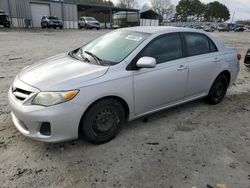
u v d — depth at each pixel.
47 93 2.78
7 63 7.92
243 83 6.56
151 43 3.58
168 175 2.72
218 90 4.80
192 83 4.15
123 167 2.82
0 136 3.35
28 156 2.95
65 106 2.79
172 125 3.88
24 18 34.56
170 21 85.00
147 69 3.44
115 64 3.26
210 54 4.42
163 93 3.74
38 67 3.45
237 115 4.41
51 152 3.04
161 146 3.28
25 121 2.83
